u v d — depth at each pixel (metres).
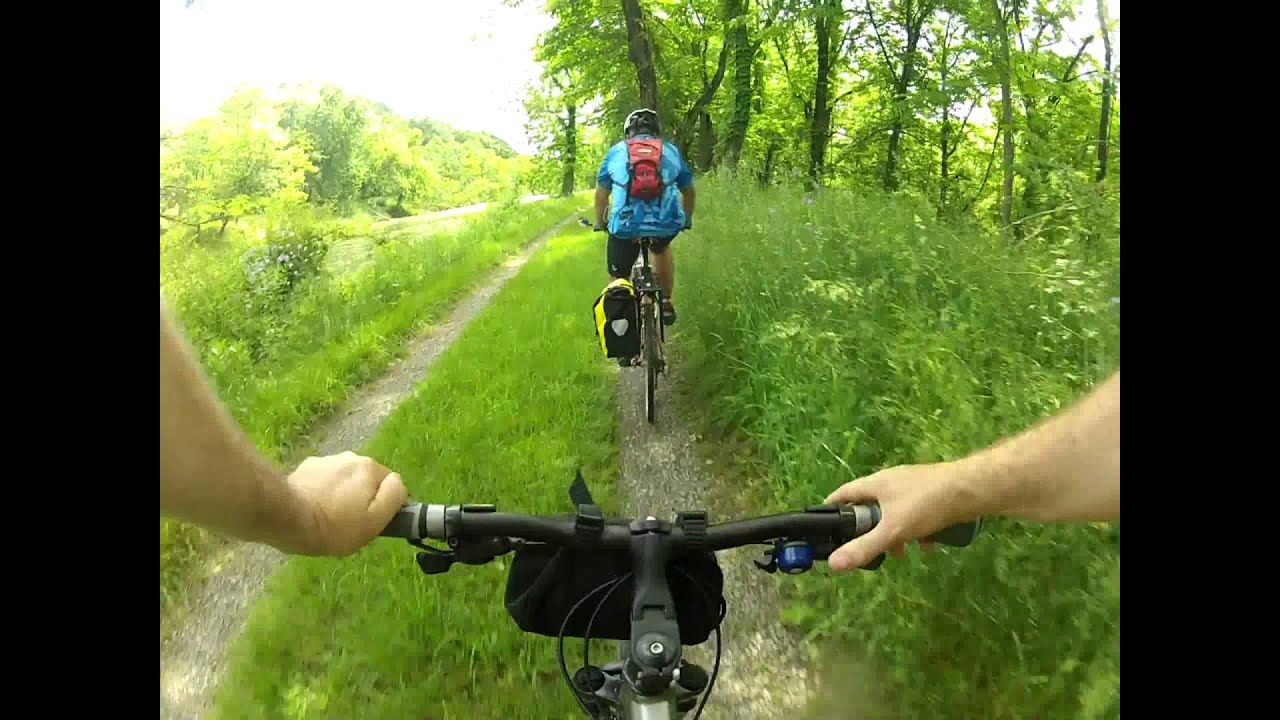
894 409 3.60
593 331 7.98
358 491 1.33
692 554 1.48
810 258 5.52
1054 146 8.57
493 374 6.77
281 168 17.86
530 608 1.47
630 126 6.11
